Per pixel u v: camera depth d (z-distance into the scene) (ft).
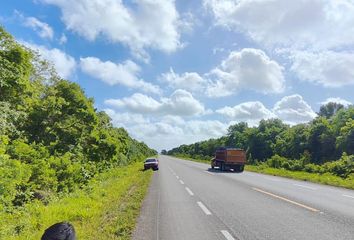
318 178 91.04
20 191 51.24
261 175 108.37
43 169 59.21
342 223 33.12
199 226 32.58
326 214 38.09
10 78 62.49
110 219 35.88
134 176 100.68
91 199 51.80
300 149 261.65
